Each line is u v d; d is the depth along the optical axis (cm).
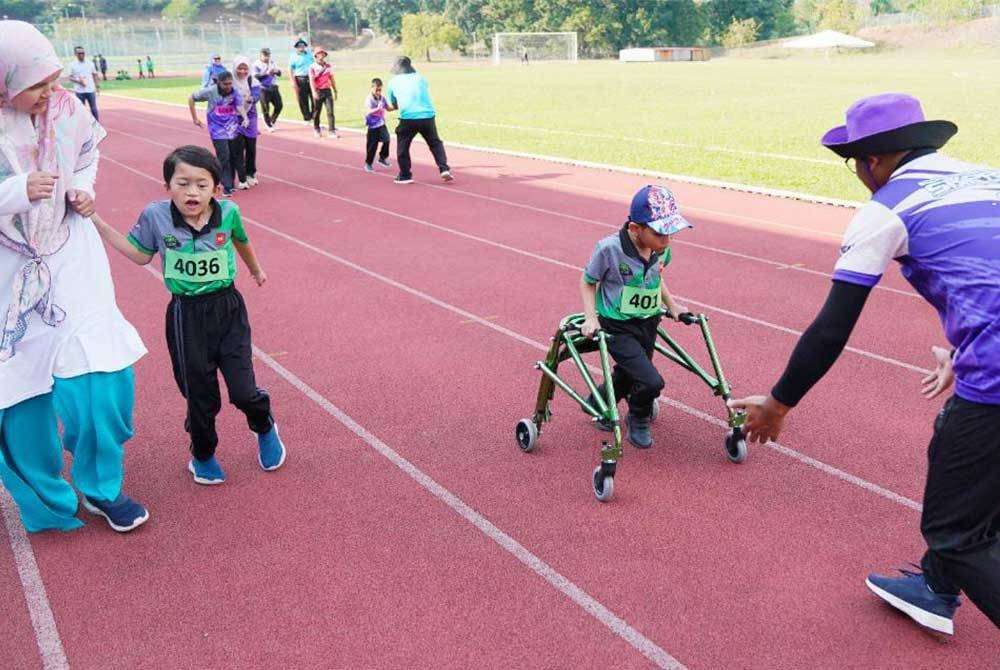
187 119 2508
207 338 423
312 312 730
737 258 886
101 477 402
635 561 378
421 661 318
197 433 436
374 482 451
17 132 363
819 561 377
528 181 1352
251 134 1321
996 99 2752
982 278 258
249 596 359
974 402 268
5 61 347
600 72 5156
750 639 328
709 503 425
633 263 448
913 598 329
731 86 3644
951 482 280
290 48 8969
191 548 395
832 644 325
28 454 396
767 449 481
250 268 458
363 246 955
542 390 473
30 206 354
